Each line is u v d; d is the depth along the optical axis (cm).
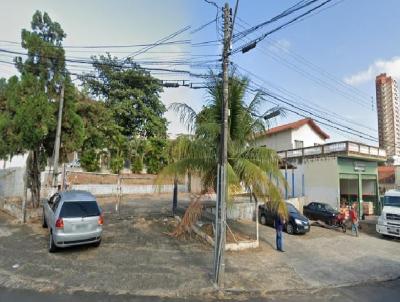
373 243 1498
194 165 1237
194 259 1007
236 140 1274
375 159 2497
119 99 3083
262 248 1241
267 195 1190
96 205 1085
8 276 811
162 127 3322
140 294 730
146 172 3231
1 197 1948
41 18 1614
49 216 1127
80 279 803
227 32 924
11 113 1509
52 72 1583
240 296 755
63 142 1620
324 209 2000
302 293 802
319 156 2398
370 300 780
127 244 1149
